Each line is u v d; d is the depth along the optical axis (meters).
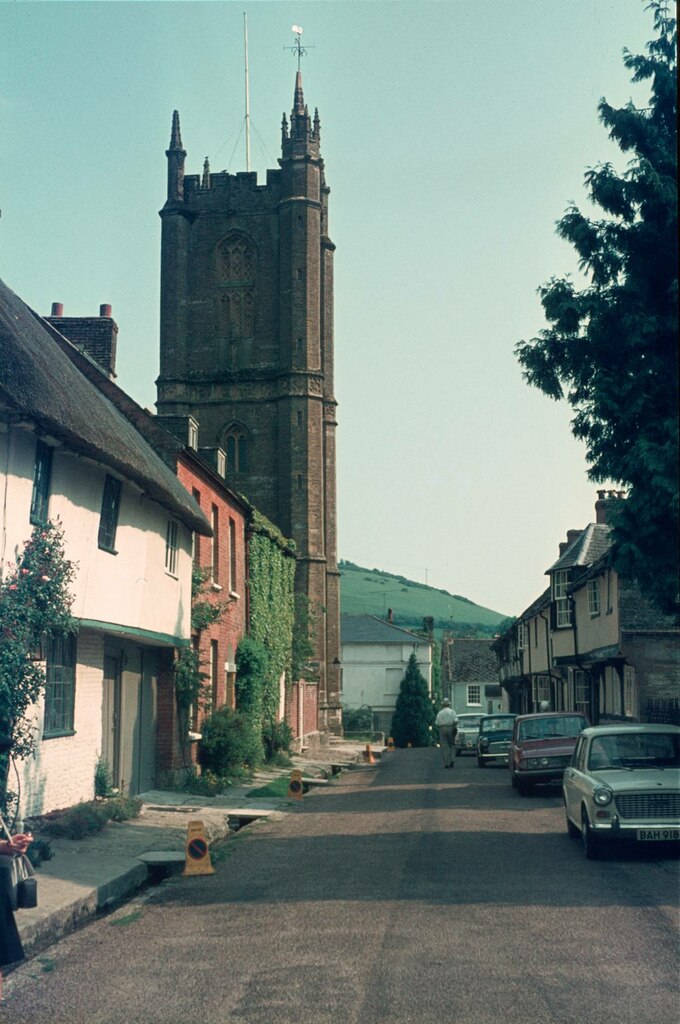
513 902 10.23
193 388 61.97
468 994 7.05
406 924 9.27
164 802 20.52
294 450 60.12
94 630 17.30
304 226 62.00
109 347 26.06
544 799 21.95
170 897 11.31
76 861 12.82
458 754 45.22
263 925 9.51
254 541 33.81
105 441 15.38
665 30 17.86
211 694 27.39
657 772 13.65
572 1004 6.76
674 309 17.48
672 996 6.90
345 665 92.88
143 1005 7.09
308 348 61.09
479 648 98.50
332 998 7.04
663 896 10.50
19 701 12.02
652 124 18.09
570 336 18.03
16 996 7.46
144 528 19.45
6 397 12.41
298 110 63.16
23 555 12.95
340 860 13.42
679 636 30.59
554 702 49.28
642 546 17.23
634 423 17.58
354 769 37.03
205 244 63.34
